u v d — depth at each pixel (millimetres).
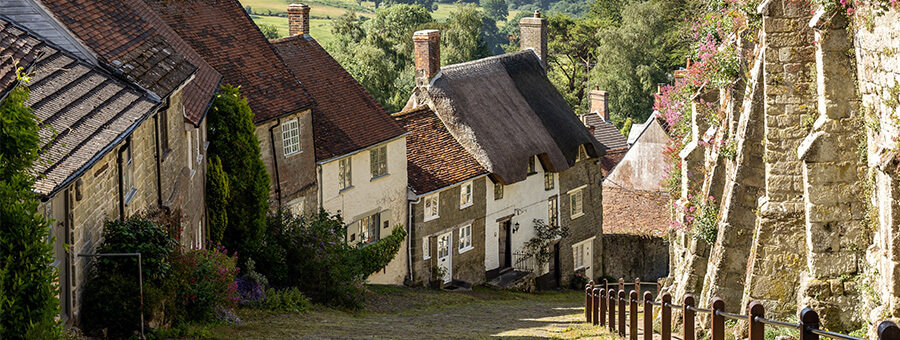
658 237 45750
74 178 13477
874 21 13555
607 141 60250
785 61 16969
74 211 15055
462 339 19766
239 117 26688
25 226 11781
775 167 17406
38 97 15164
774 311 17703
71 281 15094
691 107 26656
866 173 15570
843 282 15906
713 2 21938
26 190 12039
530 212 42281
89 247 15977
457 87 40844
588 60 82438
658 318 21375
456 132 39844
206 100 24297
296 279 27344
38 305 12172
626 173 47750
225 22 32094
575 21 85000
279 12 128750
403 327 22312
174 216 20469
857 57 14680
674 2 72250
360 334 20062
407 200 36938
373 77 66062
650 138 46875
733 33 20984
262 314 22922
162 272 17172
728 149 20312
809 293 16047
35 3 17609
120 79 17672
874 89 13820
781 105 17141
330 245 28359
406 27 80312
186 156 22797
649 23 72688
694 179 25109
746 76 19891
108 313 16016
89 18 18984
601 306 20922
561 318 25469
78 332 14914
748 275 18125
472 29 78562
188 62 21203
